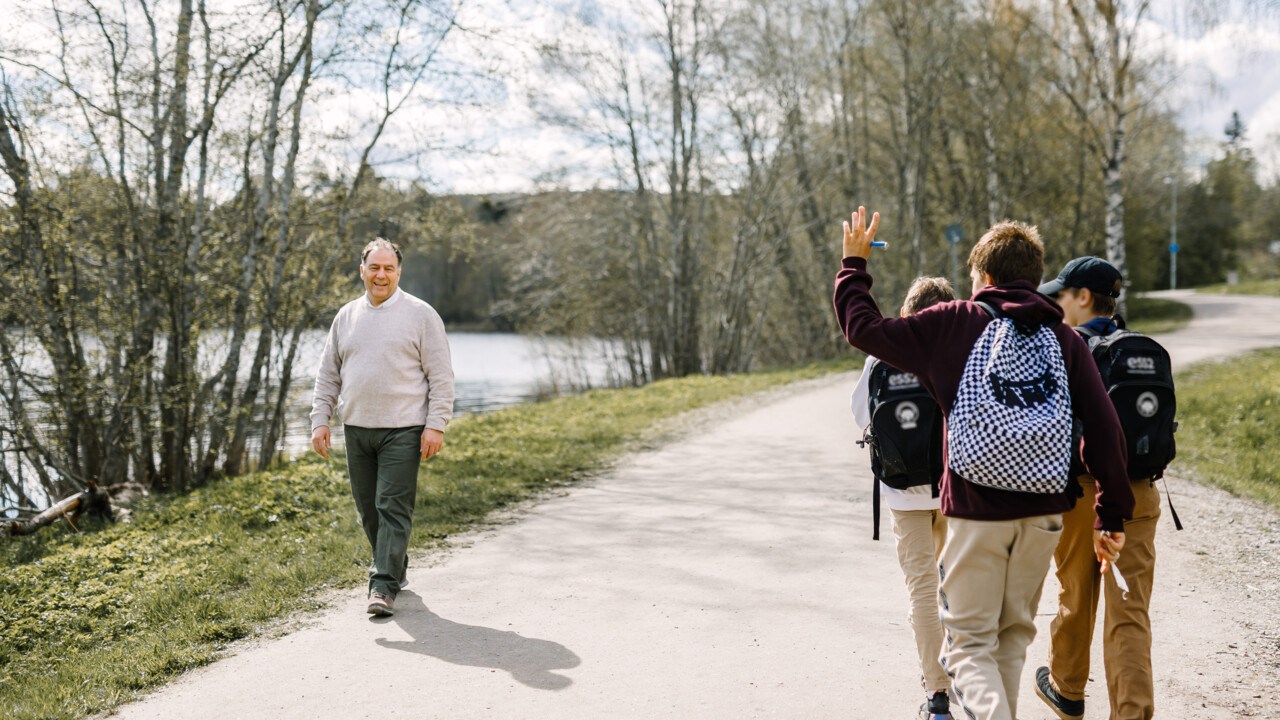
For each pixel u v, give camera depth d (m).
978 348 2.65
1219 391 12.34
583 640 4.33
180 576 5.63
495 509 7.56
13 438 10.76
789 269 31.28
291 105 11.44
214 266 12.05
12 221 10.20
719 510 7.23
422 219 13.47
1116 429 2.67
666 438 11.69
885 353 2.79
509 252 26.08
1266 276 76.12
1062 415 2.54
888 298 31.23
